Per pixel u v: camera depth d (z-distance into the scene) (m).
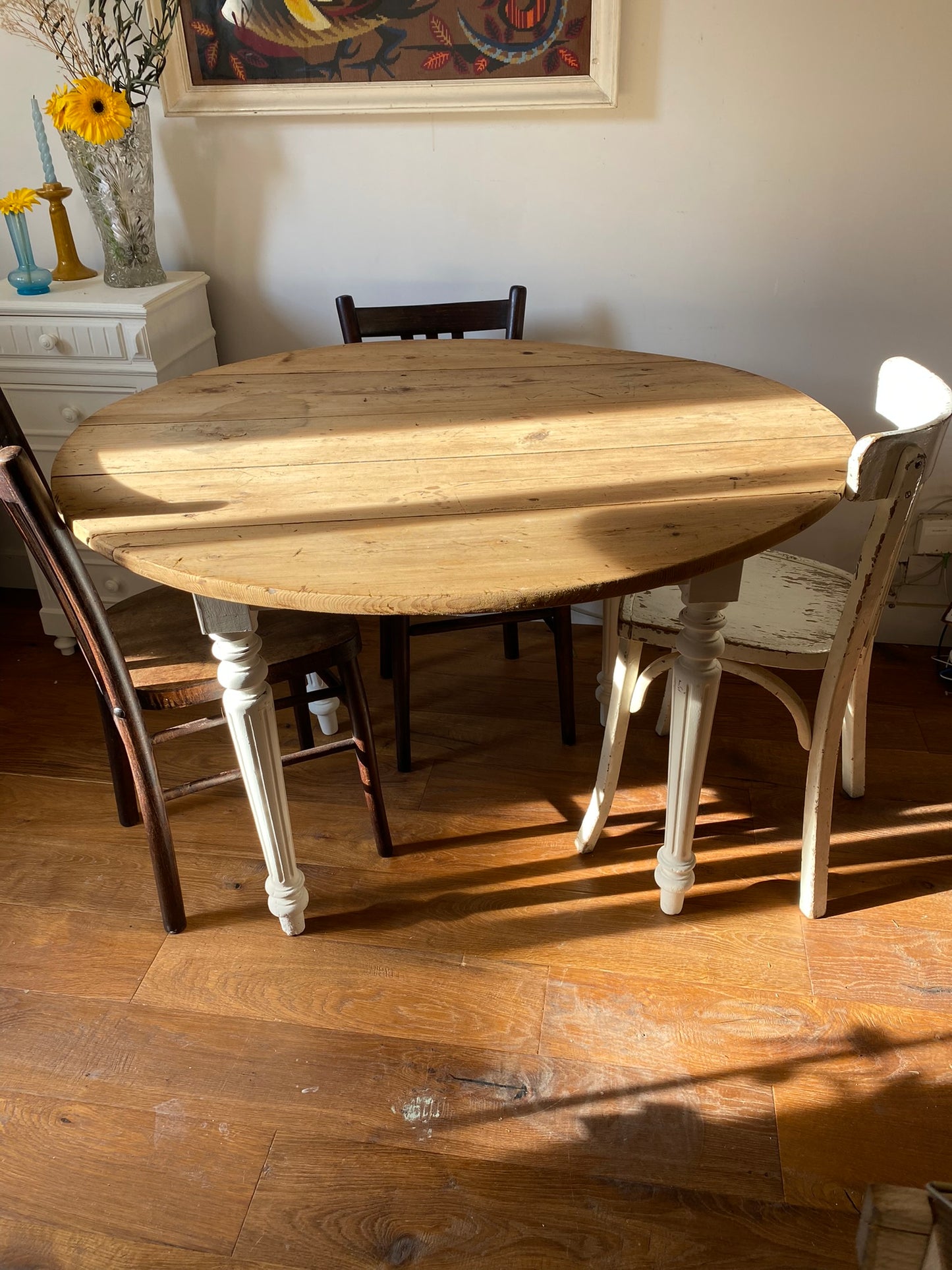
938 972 1.60
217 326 2.45
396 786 2.04
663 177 2.13
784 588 1.75
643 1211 1.27
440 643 2.55
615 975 1.60
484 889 1.78
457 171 2.19
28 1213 1.29
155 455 1.47
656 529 1.22
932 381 1.44
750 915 1.71
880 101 1.98
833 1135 1.36
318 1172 1.33
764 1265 1.21
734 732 2.17
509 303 2.10
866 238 2.12
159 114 2.20
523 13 1.99
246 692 1.42
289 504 1.31
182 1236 1.26
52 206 2.20
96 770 2.11
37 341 2.15
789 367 2.29
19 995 1.59
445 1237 1.25
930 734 2.14
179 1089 1.44
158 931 1.71
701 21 1.96
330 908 1.75
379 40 2.06
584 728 2.22
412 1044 1.50
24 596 2.80
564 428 1.52
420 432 1.52
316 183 2.24
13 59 2.20
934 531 2.31
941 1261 0.58
